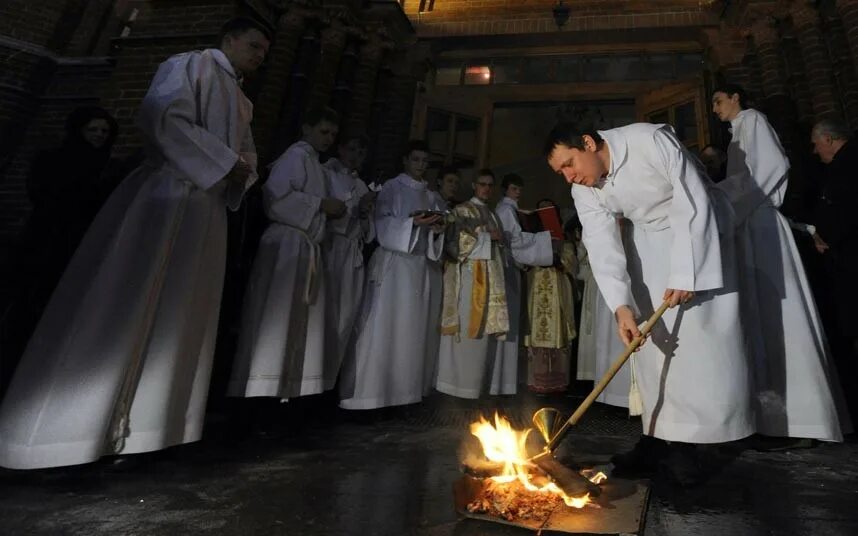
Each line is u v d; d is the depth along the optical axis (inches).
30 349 71.8
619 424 136.5
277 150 239.1
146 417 74.7
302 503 63.9
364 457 90.7
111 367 71.4
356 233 138.5
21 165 249.8
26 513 57.4
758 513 62.7
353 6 283.0
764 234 104.9
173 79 84.0
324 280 122.1
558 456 85.8
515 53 336.8
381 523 57.5
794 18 233.0
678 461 76.1
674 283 74.6
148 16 214.2
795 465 88.0
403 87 306.3
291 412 127.6
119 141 199.6
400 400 134.9
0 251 120.5
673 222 77.1
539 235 171.9
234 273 132.0
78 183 114.1
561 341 180.5
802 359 97.1
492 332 147.7
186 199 83.3
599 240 84.0
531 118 356.5
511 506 59.4
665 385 77.7
